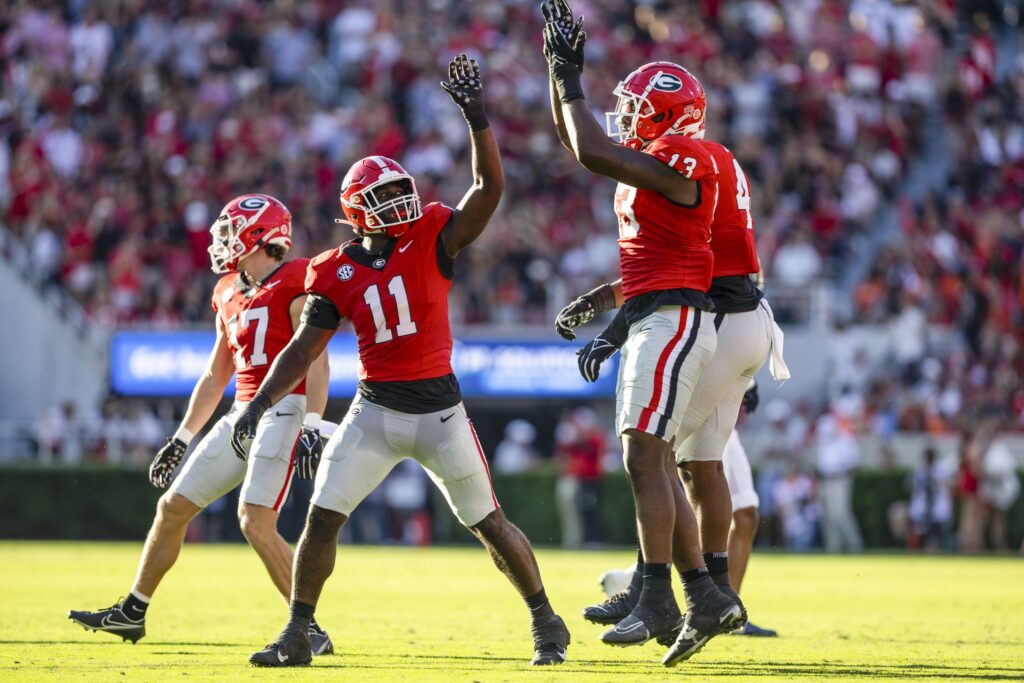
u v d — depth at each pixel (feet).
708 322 73.05
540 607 73.77
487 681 63.67
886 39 337.31
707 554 79.05
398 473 254.27
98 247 286.25
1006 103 340.18
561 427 267.59
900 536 246.68
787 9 342.44
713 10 342.23
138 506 249.75
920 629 101.09
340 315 72.59
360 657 76.89
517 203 295.69
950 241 304.09
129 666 70.69
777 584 154.92
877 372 275.39
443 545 251.80
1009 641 91.20
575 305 79.71
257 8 329.93
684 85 74.64
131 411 257.34
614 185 303.27
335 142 304.30
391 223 70.74
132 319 274.77
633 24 333.83
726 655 79.82
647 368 71.51
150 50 314.35
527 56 325.01
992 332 287.89
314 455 80.89
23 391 272.92
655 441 71.36
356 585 145.69
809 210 307.17
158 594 127.85
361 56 329.11
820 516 247.70
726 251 77.15
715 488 78.89
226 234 83.35
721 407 78.69
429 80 315.78
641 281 73.05
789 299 274.98
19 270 274.77
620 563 189.26
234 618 104.12
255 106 310.04
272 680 64.13
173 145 299.17
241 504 80.84
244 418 71.46
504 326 264.52
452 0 333.83
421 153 303.27
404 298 70.64
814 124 322.55
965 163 323.37
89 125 305.73
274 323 82.12
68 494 249.55
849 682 65.21
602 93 317.63
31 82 309.22
